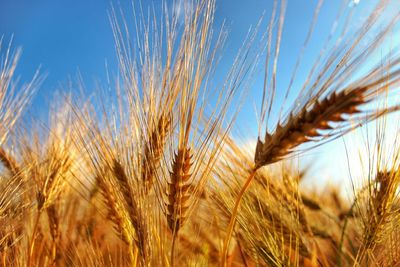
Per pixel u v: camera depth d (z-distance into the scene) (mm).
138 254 326
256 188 425
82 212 535
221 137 307
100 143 337
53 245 476
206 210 472
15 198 437
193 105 278
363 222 390
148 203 317
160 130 306
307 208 506
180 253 450
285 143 233
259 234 402
